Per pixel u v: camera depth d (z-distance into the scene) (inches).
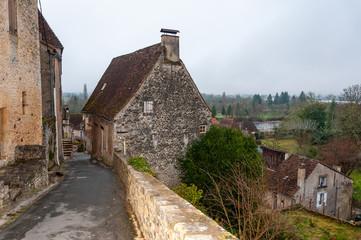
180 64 611.2
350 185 916.0
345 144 1165.7
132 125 562.9
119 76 715.4
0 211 261.7
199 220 139.1
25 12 378.0
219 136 568.4
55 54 601.3
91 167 569.9
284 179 826.2
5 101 324.8
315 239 529.3
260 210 286.8
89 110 741.3
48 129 510.3
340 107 1475.1
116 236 215.0
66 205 289.6
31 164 352.8
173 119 612.4
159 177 405.4
